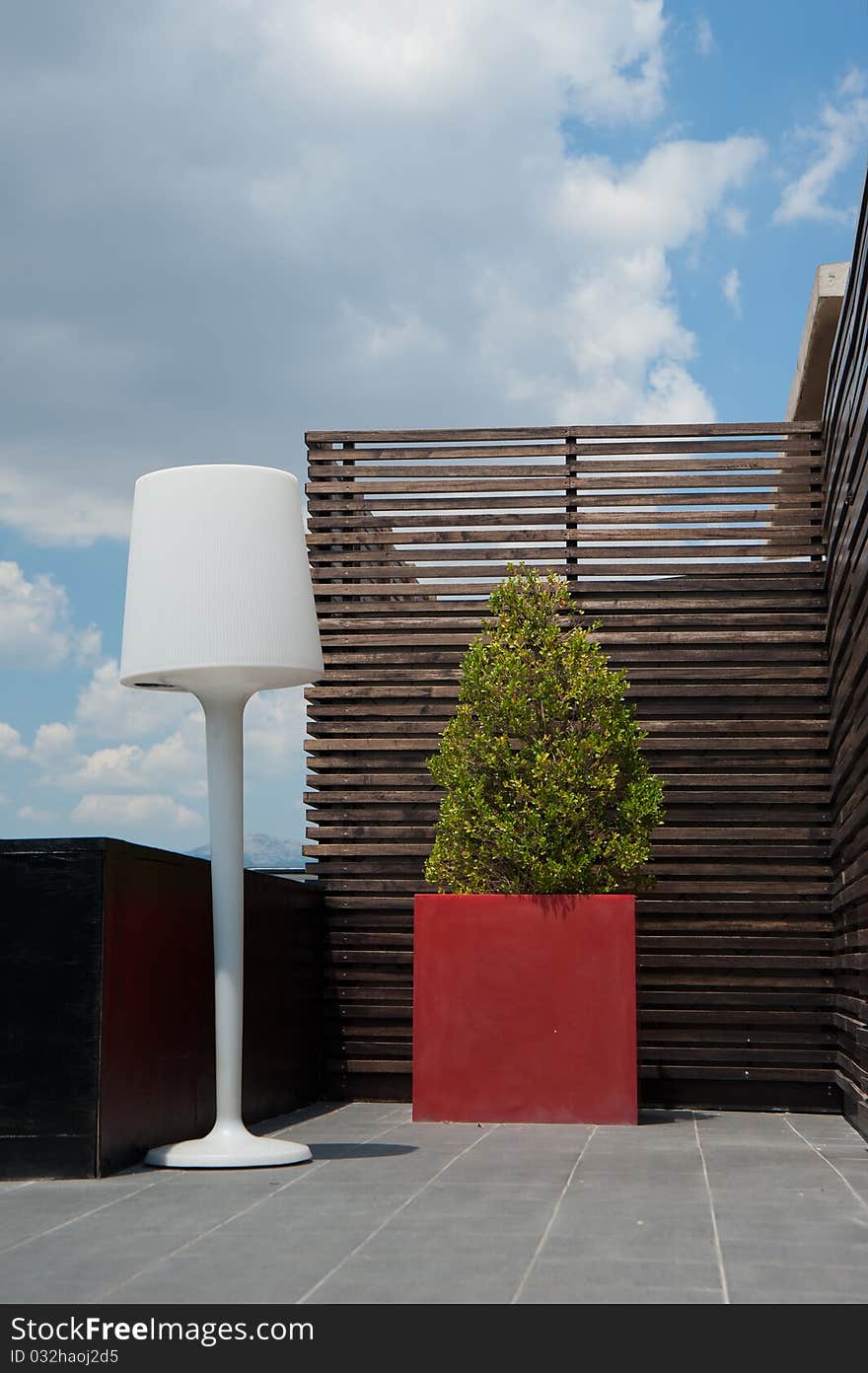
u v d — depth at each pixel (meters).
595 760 7.36
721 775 8.16
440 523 8.48
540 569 8.38
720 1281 3.38
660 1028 8.04
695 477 8.34
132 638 5.67
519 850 7.14
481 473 8.48
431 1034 7.16
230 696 5.75
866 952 6.21
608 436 8.40
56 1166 5.06
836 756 7.75
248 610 5.55
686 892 8.11
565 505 8.38
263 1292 3.27
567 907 7.12
